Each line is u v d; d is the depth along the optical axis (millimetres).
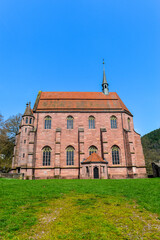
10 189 20938
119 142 48188
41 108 50469
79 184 25219
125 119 50562
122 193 18719
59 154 44594
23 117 47750
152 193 18000
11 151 60125
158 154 101875
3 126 58562
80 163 43688
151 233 9938
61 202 15734
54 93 58438
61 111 50000
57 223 11172
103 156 45312
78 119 49688
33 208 14023
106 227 10523
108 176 44656
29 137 45969
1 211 12992
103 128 48281
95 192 19375
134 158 45688
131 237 9531
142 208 13898
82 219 11719
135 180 29500
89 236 9555
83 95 58250
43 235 9703
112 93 60469
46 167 44438
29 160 42969
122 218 11938
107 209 13664
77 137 47844
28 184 25344
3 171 57281
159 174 40906
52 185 24234
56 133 46406
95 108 51688
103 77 62625
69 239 9289
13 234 9742
